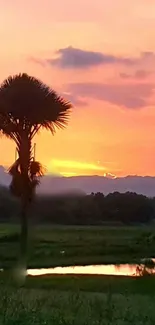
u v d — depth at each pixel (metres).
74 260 40.06
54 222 31.05
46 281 21.34
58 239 51.84
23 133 21.89
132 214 78.50
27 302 11.62
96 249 48.72
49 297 13.17
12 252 36.84
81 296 13.96
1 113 21.62
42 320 9.41
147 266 33.91
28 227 22.38
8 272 21.64
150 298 14.70
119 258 43.16
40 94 21.52
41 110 21.59
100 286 19.69
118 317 10.58
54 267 35.31
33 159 22.11
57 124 22.25
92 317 10.44
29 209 22.27
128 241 56.12
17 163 22.00
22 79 21.66
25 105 21.45
